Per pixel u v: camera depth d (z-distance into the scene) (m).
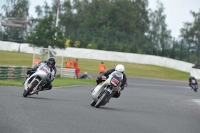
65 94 72.00
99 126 35.19
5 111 38.41
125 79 51.66
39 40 159.75
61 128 32.22
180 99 87.00
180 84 168.38
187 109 63.12
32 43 160.50
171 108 62.84
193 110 62.12
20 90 67.69
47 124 33.50
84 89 97.69
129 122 39.78
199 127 41.22
